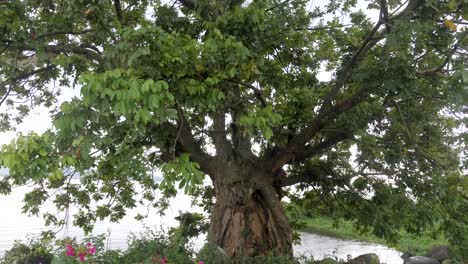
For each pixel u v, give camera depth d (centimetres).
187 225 1349
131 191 1362
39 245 1189
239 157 1059
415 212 1062
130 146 686
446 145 1050
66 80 1168
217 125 1063
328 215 1405
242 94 934
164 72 587
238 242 1001
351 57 927
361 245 2553
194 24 931
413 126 1041
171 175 547
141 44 578
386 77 741
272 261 911
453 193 991
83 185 1296
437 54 830
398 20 674
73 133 555
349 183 1198
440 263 1848
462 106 780
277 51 1082
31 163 495
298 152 1088
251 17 702
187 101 606
